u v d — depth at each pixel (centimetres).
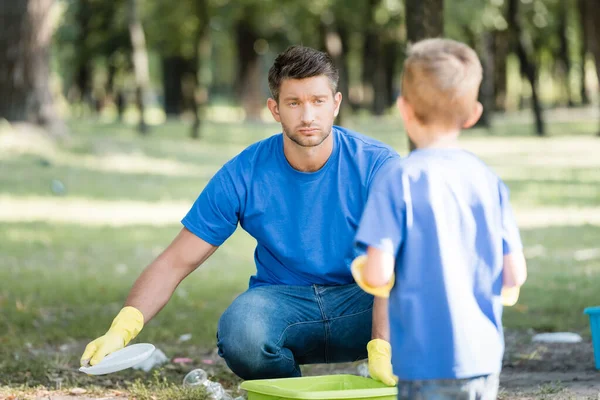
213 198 497
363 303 500
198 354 707
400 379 361
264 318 487
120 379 616
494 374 359
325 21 3606
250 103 4728
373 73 5409
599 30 2938
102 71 5641
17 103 2389
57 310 885
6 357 674
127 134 3130
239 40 4666
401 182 358
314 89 468
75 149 2381
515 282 369
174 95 5188
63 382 600
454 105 355
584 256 1173
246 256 1286
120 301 942
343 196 493
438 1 1080
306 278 503
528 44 3509
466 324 354
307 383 461
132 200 1828
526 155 2747
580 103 6406
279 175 496
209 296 971
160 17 4059
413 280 357
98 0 4109
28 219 1546
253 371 489
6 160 2156
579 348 711
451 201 357
